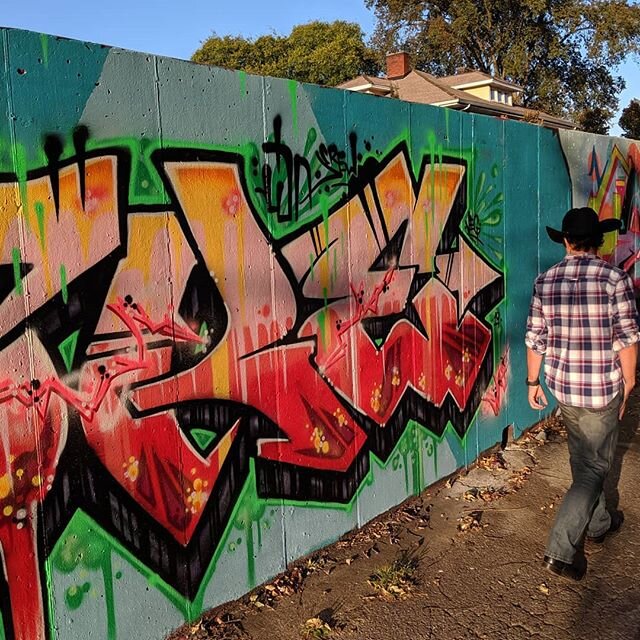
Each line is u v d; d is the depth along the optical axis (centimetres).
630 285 356
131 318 273
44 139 241
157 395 285
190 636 301
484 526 415
